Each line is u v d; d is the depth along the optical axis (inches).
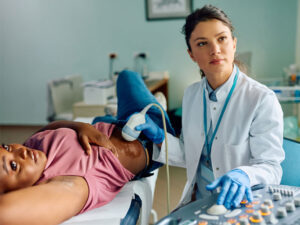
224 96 47.1
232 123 46.4
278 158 43.6
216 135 47.4
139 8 179.0
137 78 69.5
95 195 44.1
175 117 159.5
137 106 62.5
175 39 178.2
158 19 177.6
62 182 40.7
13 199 33.1
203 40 43.3
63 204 36.6
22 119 205.9
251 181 38.1
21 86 202.1
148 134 54.6
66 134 49.6
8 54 199.5
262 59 171.2
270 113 44.5
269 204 32.5
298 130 123.4
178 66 180.9
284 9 164.2
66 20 188.4
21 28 194.4
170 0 174.2
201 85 51.9
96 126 57.4
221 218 31.4
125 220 45.3
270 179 40.6
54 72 196.2
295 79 123.6
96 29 185.9
